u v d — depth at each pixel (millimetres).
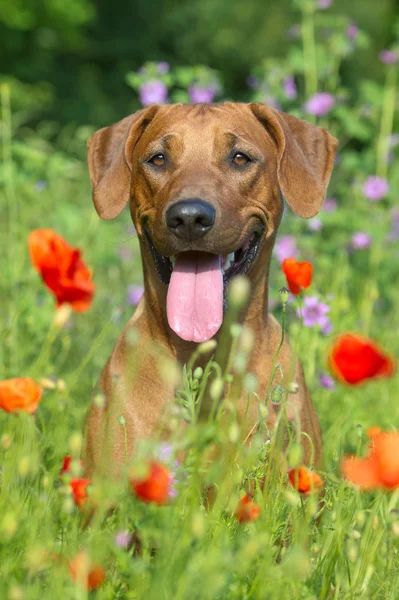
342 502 3441
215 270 4426
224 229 4277
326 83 9305
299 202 4891
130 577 3092
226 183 4477
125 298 7746
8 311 6500
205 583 2645
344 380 3160
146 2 25828
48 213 7816
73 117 21375
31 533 3100
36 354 6391
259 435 3283
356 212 8375
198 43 26625
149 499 2887
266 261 4750
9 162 6957
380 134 8828
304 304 5820
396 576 3402
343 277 7742
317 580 3293
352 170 9016
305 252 7953
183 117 4680
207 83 7969
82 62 24203
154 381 4422
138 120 4926
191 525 2875
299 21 26797
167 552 2840
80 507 3453
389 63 8891
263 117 4844
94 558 2867
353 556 3158
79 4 20000
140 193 4730
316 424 4746
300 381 4668
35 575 3148
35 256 3092
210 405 4473
